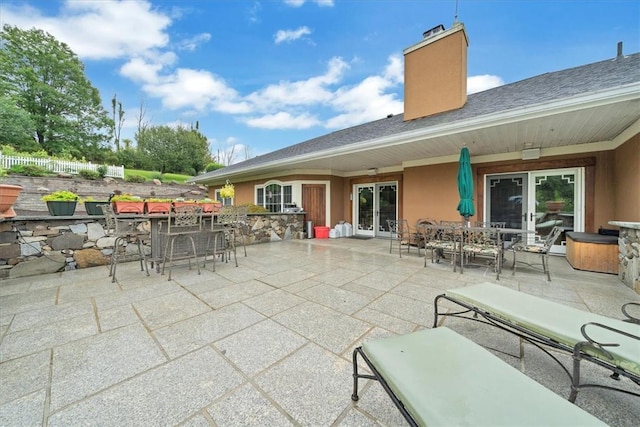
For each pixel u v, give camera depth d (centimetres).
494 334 230
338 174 976
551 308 193
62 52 1925
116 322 246
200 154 2712
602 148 519
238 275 410
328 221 951
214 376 171
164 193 1518
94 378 167
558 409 98
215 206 479
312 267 465
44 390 156
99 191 1273
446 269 455
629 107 348
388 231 888
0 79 1631
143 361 186
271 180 1046
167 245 404
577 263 447
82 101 2006
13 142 1398
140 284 360
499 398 104
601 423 91
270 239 795
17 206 1009
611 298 309
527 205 609
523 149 595
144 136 2523
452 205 677
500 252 414
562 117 387
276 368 179
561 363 173
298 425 133
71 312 266
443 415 95
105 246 467
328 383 165
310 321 251
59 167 1313
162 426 131
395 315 265
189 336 221
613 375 173
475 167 666
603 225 516
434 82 649
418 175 732
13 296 311
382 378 123
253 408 144
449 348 141
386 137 560
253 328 236
